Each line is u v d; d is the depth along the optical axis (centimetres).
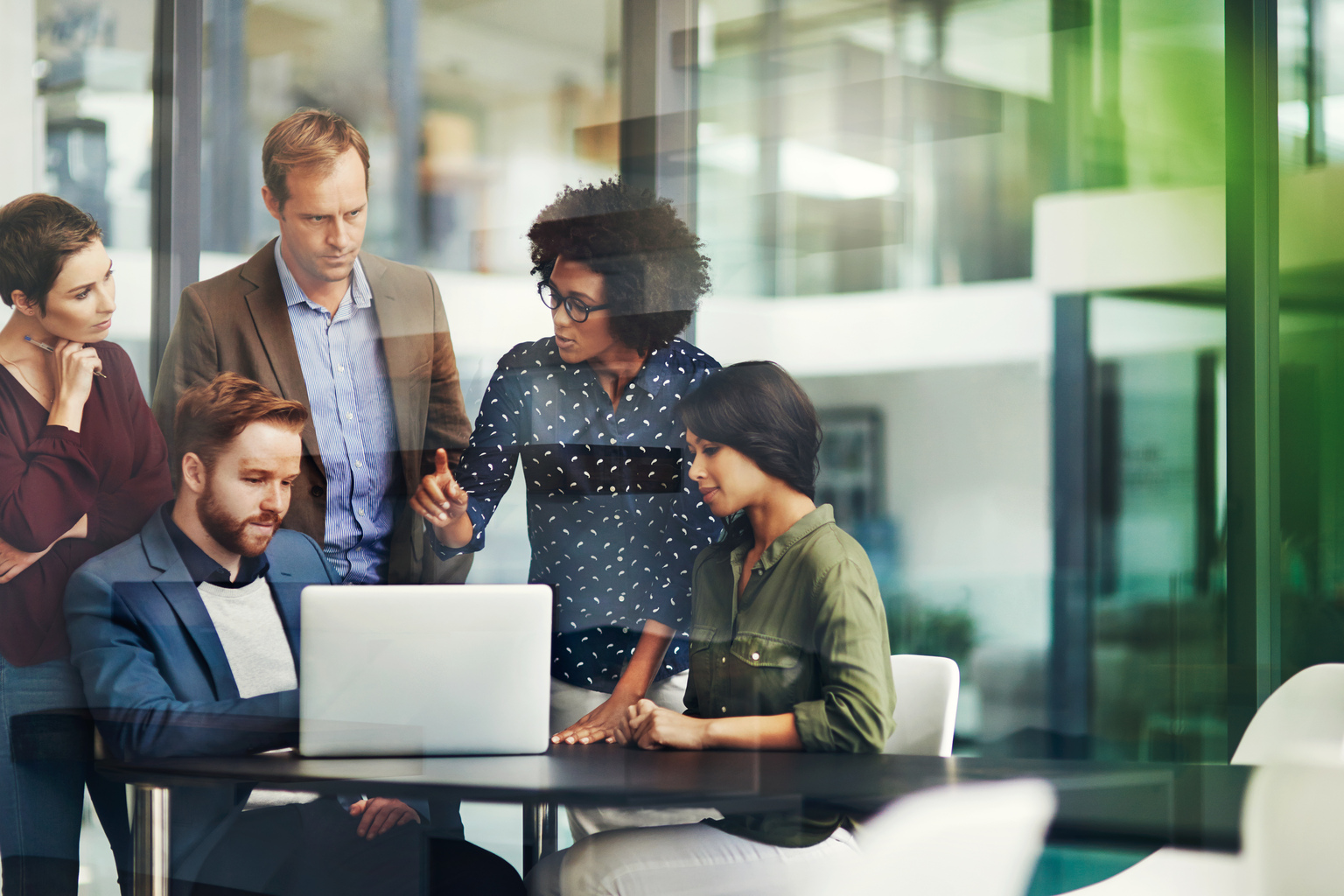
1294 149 299
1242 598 300
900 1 328
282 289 291
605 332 269
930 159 332
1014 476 327
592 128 310
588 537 250
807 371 326
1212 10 304
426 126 304
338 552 285
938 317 331
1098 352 321
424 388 294
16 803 229
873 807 145
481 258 301
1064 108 322
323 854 177
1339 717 154
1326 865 129
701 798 140
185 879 165
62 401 272
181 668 237
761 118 322
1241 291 302
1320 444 297
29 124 273
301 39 296
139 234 283
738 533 230
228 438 279
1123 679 315
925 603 331
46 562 261
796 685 202
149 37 284
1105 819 142
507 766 155
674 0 311
